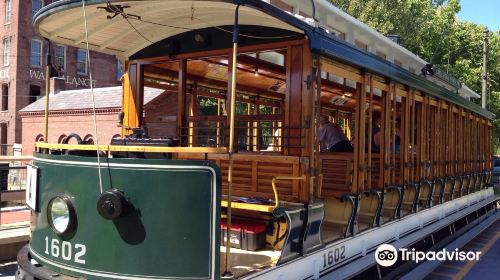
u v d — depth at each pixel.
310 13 8.21
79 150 4.15
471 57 26.33
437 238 9.27
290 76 4.80
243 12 4.52
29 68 30.33
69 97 22.47
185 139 5.75
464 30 26.36
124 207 3.51
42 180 4.07
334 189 5.85
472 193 11.87
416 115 7.78
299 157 4.65
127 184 3.55
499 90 27.06
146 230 3.50
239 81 6.75
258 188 5.01
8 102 30.39
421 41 24.08
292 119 4.77
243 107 7.90
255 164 5.05
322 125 7.02
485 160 13.40
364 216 6.29
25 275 4.00
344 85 7.23
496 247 10.06
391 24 19.55
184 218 3.47
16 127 29.80
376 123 7.75
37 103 23.98
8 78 30.38
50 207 3.93
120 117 6.35
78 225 3.75
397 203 6.81
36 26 4.80
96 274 3.64
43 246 4.04
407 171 7.09
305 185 4.60
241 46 5.18
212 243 3.47
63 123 21.05
